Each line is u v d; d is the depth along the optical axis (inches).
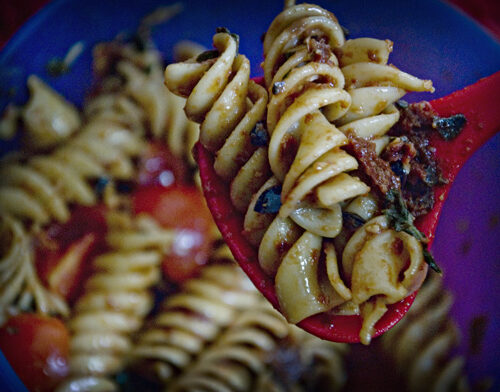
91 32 8.8
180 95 5.4
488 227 7.7
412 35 7.9
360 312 5.1
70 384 7.9
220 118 5.1
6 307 8.0
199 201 8.8
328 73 5.0
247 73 5.2
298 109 4.8
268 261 5.1
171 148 9.0
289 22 5.3
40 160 8.7
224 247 8.7
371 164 5.0
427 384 7.9
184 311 8.4
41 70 8.7
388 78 5.2
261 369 8.2
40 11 8.4
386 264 4.9
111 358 8.1
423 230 5.4
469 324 7.9
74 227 8.6
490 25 8.5
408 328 8.1
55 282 8.3
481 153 7.6
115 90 9.1
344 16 7.9
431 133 5.6
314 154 4.7
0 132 8.6
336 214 4.9
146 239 8.5
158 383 8.1
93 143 8.7
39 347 7.9
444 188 5.5
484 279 7.8
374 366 8.2
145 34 9.0
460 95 5.6
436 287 8.0
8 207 8.5
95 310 8.3
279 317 8.5
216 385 8.0
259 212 5.0
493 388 7.6
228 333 8.3
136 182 8.8
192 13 8.9
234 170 5.3
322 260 5.1
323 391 8.2
